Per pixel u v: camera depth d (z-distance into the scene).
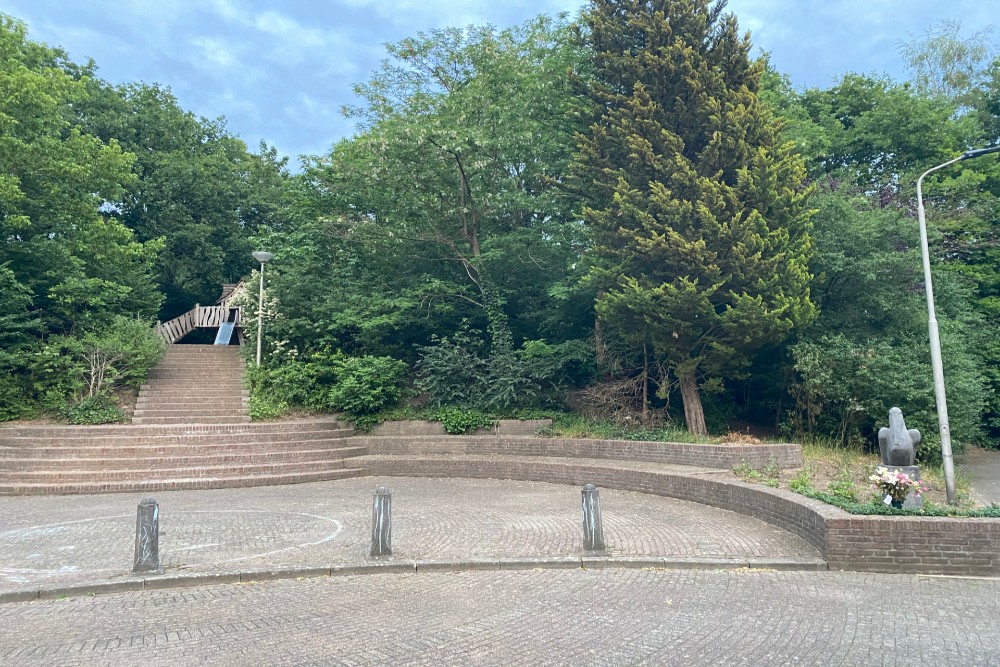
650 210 13.99
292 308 20.97
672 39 14.60
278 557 7.86
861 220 15.81
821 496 8.97
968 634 5.41
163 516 10.49
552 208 17.72
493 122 17.94
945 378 14.98
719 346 13.79
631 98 14.88
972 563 7.21
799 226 14.12
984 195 22.00
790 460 13.06
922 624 5.65
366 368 17.84
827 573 7.34
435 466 15.12
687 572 7.42
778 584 6.91
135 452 14.88
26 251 18.55
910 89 25.08
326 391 18.78
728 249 13.45
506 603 6.29
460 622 5.76
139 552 7.25
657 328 14.10
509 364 17.56
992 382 20.95
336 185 19.45
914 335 15.89
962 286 19.27
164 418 17.22
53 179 18.48
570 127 17.48
